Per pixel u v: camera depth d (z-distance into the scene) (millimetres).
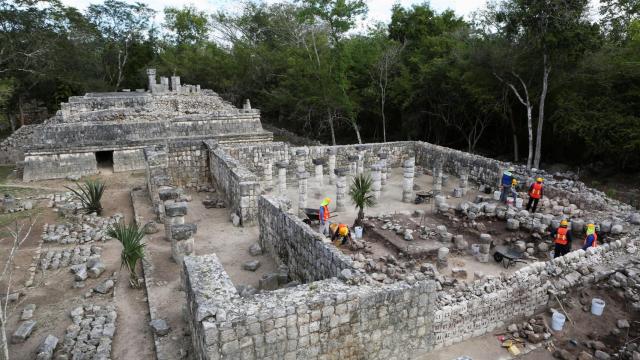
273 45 54188
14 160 30406
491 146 37344
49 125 25453
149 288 11820
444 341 9633
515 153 31984
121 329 10266
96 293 11859
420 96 35625
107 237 15766
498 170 21859
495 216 17094
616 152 24375
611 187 24875
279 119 53625
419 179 24969
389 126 43625
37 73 40875
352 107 35969
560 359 9484
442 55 35031
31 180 24438
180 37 69062
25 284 12188
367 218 17109
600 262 12414
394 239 14727
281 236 13039
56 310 11031
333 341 8039
